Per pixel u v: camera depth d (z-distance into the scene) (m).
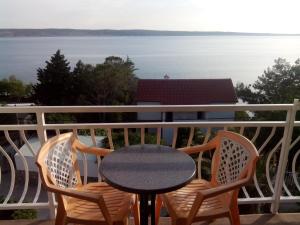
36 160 1.73
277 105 2.37
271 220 2.50
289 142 2.48
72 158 2.14
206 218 1.82
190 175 1.69
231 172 2.06
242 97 26.97
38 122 2.25
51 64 27.14
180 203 1.94
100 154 2.19
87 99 26.27
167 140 5.18
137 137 5.02
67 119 10.66
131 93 26.41
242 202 2.60
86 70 27.06
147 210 1.79
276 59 25.58
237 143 2.03
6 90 25.92
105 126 2.32
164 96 19.86
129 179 1.63
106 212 1.65
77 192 1.67
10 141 2.39
